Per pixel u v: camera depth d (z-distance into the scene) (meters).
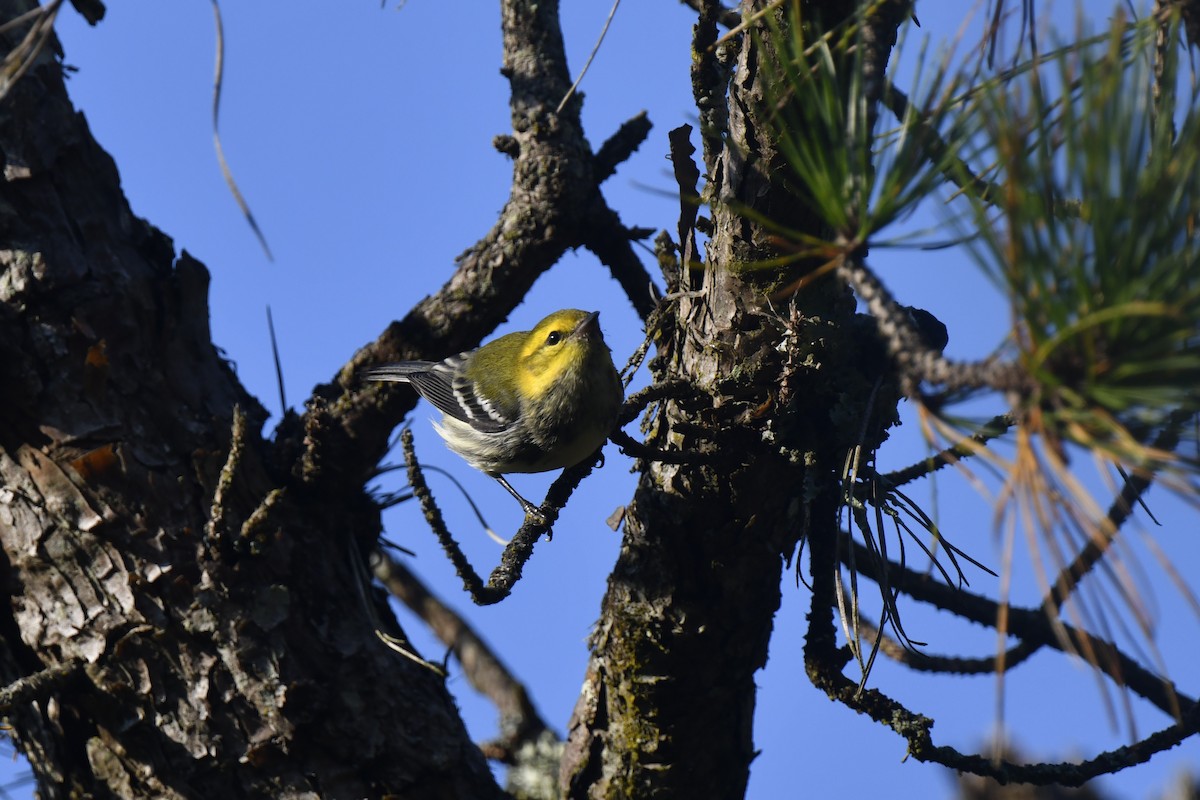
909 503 7.93
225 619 8.22
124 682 8.05
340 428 9.30
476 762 8.90
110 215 8.98
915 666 9.61
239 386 9.70
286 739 8.12
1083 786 7.71
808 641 8.07
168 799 7.99
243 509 8.72
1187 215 3.83
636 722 9.05
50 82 8.80
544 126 9.94
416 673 9.09
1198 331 3.81
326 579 8.90
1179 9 4.32
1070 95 3.98
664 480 8.52
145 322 8.83
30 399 8.22
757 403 8.04
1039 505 3.96
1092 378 3.91
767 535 8.50
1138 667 9.48
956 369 4.17
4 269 8.32
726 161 7.82
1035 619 9.46
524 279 9.88
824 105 4.88
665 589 8.68
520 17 10.38
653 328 9.24
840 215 4.63
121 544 8.17
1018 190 3.98
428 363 9.64
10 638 8.36
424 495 7.83
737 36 7.90
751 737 9.46
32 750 8.33
